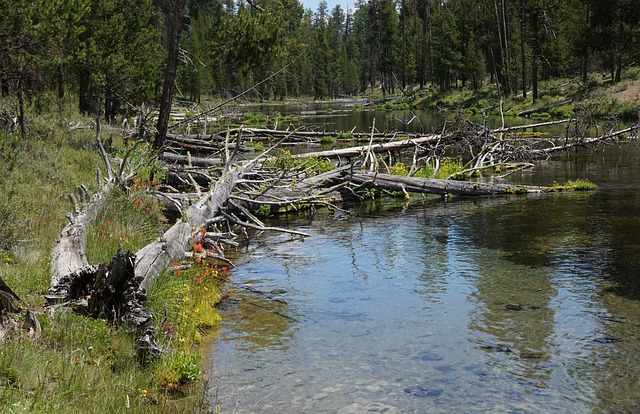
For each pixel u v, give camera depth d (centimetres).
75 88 3269
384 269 1111
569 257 1139
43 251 875
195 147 2558
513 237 1320
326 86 13938
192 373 657
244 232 1453
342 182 1920
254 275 1092
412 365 704
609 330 785
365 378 671
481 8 8612
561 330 792
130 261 671
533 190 1908
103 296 678
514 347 745
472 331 801
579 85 6400
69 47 1661
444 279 1037
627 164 2445
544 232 1353
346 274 1087
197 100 7200
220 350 752
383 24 11812
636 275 1012
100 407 514
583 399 611
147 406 553
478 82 8900
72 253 839
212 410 592
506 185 1928
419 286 1002
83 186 1202
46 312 646
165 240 932
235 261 1195
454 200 1853
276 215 1702
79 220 1002
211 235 1164
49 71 2166
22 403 461
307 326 834
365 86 15812
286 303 934
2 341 543
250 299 955
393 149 2466
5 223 917
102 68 2666
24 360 525
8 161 1322
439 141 2489
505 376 668
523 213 1583
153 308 764
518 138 2898
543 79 7525
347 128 4666
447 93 8931
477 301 918
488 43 8150
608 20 6094
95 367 585
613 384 639
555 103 6047
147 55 3177
